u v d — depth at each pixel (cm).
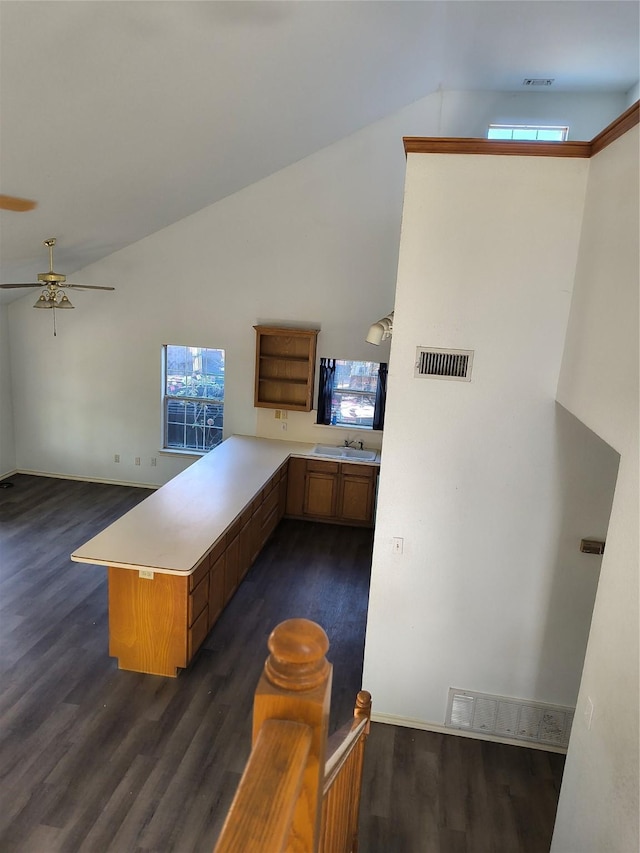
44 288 684
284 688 94
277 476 614
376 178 607
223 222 646
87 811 306
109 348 711
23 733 355
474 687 369
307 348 661
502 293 307
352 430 680
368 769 347
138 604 398
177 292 677
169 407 730
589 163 285
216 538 430
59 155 362
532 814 322
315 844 106
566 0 342
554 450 324
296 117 471
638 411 200
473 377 320
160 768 335
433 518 345
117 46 273
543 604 348
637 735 183
